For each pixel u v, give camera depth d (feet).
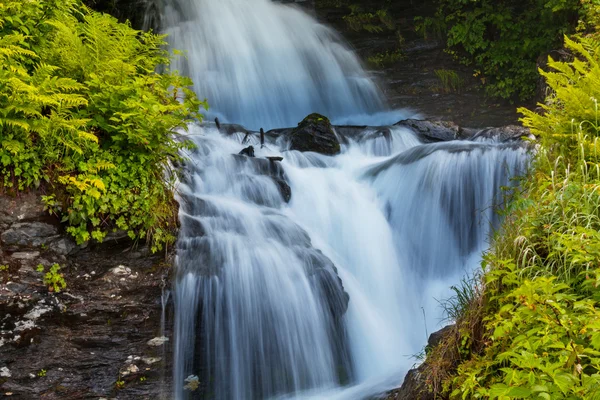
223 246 20.21
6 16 19.27
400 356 21.43
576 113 17.42
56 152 18.25
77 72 20.39
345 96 45.06
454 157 26.99
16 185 17.85
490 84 44.93
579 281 12.00
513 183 25.79
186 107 20.63
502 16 44.01
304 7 49.21
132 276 18.71
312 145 30.50
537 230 13.57
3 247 17.48
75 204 18.06
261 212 22.95
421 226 26.89
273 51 44.80
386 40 48.98
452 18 47.50
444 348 14.07
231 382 19.40
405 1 50.39
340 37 48.78
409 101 45.03
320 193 26.68
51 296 17.66
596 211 13.30
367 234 25.94
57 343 17.46
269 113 42.11
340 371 20.48
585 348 9.18
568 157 16.98
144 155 19.26
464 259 26.18
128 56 21.42
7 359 16.81
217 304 19.26
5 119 17.06
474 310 13.66
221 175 24.66
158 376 18.45
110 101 19.40
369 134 32.71
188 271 19.17
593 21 33.12
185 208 21.36
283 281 20.17
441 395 13.23
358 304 22.63
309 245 21.86
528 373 9.00
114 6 39.86
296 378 19.93
